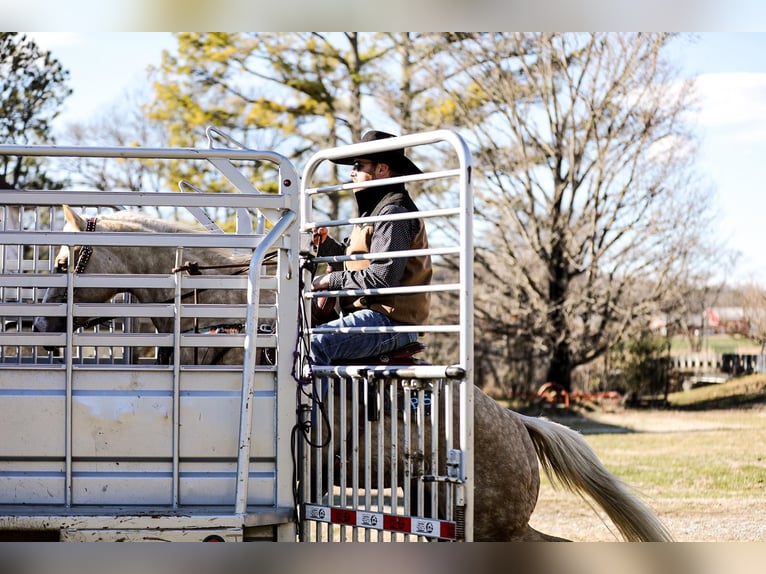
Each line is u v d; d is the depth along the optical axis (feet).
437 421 13.82
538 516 28.30
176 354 13.78
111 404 13.61
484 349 72.28
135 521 12.77
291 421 13.94
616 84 69.00
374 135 16.71
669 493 31.14
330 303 16.56
